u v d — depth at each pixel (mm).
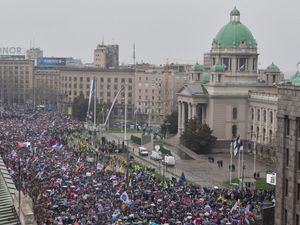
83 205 105250
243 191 135250
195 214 101188
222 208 110125
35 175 130875
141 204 107938
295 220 97438
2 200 114312
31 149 171125
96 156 178000
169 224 95312
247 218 102375
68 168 142750
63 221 96000
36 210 101875
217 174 178250
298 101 95375
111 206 105750
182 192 123375
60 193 115000
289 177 98438
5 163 149000
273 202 118875
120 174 142375
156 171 175000
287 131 99625
